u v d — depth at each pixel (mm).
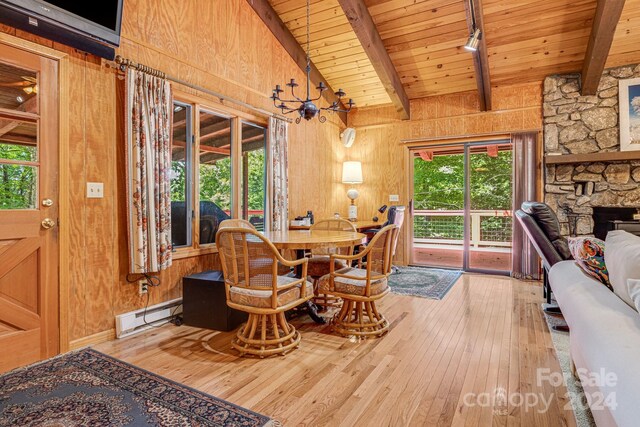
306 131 5031
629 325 1129
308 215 4809
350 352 2377
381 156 5801
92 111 2512
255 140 4289
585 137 4426
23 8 2059
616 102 4293
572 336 1729
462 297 3760
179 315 3076
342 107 5875
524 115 4793
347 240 2596
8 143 2131
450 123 5270
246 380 1991
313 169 5203
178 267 3158
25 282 2195
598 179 4383
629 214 4105
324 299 3322
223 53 3619
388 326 2826
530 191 4637
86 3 2342
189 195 3357
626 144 4223
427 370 2111
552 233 2730
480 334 2691
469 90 5133
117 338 2623
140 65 2715
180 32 3150
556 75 4562
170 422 1594
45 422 1587
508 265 5570
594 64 3932
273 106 4344
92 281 2516
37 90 2230
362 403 1762
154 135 2775
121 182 2691
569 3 3619
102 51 2473
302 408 1716
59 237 2336
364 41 4082
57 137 2326
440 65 4723
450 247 7242
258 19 4125
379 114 5828
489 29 4020
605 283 1666
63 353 2336
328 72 5242
